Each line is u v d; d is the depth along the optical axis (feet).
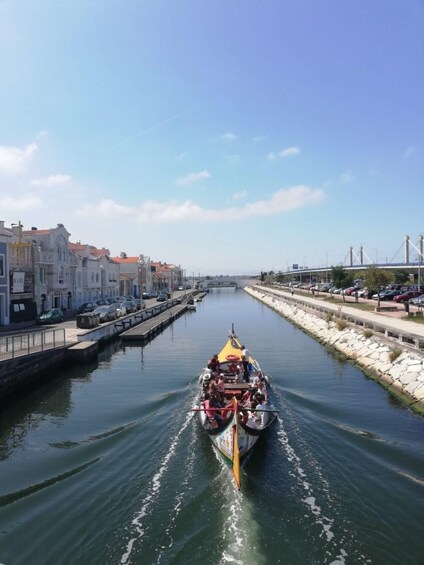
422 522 27.71
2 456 39.68
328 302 172.45
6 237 121.90
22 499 31.22
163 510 29.22
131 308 172.65
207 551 24.93
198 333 134.62
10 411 54.70
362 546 25.30
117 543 25.98
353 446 39.96
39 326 119.96
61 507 29.99
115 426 47.11
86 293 195.83
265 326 152.15
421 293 158.10
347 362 83.46
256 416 40.73
